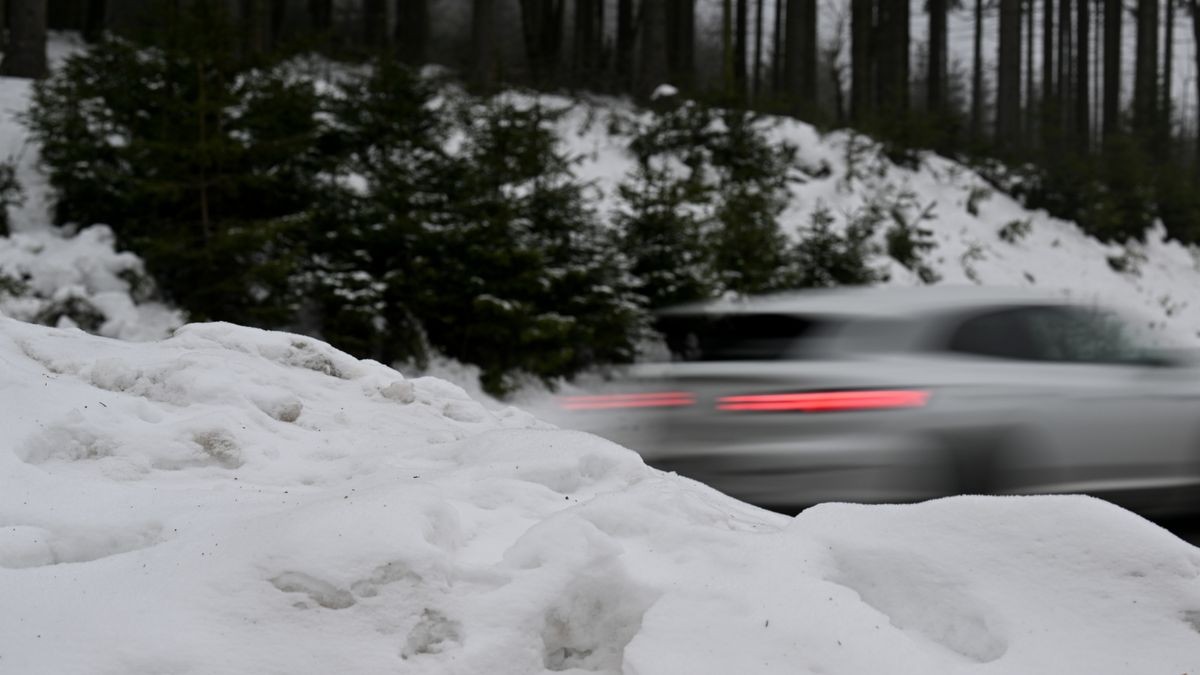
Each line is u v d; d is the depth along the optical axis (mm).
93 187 12797
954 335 6117
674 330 7406
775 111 23672
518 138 13477
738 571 3344
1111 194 25766
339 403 6191
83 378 5699
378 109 13211
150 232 12508
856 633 2957
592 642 3215
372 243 12797
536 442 4988
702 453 5945
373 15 30109
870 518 3596
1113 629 3010
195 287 12305
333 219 12945
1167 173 27875
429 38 32156
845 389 5742
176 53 12055
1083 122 36250
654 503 3857
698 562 3443
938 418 5727
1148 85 36344
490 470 4547
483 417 6578
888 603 3301
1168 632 2980
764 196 18125
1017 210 24734
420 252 12859
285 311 12055
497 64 19203
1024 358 6242
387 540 3236
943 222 22766
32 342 6168
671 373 6398
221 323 6867
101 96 12969
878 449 5613
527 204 13633
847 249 16922
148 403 5297
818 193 21359
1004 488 5887
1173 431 6531
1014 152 26859
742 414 5875
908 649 2936
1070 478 6141
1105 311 6758
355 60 17125
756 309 6402
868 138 23484
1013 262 22594
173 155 12008
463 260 13000
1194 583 3119
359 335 12602
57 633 2920
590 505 3754
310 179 13156
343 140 13516
